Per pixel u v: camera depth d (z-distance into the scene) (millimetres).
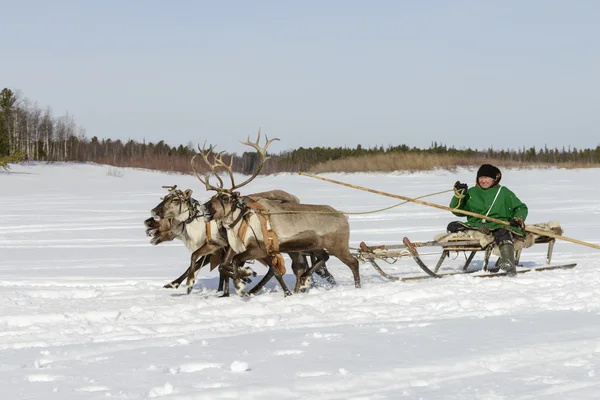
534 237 12664
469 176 57969
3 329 8383
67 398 5461
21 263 15492
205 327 8398
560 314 8461
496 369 6156
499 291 10391
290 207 11219
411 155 65188
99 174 57875
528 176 52969
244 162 74812
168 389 5586
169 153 82438
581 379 5773
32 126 73625
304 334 7656
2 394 5594
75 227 23078
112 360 6605
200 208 10805
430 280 11766
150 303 10305
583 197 33625
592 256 15156
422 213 26656
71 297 11008
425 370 6125
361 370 6109
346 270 13773
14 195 40000
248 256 10789
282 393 5539
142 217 26453
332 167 63969
